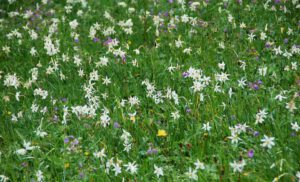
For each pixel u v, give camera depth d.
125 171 4.28
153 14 8.21
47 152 4.86
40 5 9.48
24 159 4.72
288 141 4.27
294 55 6.16
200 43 6.76
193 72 5.21
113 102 5.50
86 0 9.29
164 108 5.23
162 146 4.69
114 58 6.61
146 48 6.87
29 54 7.22
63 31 7.92
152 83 5.68
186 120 4.89
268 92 5.19
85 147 4.79
